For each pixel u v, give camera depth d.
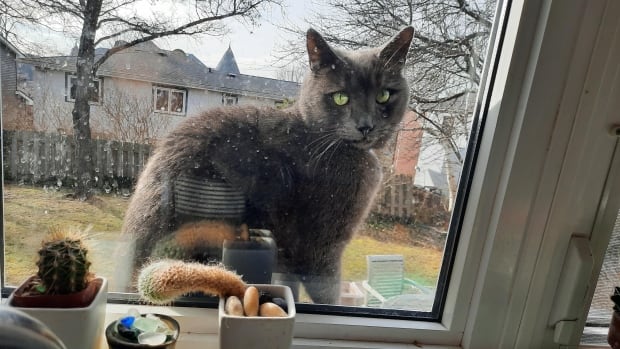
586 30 0.60
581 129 0.63
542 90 0.62
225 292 0.64
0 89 0.63
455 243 0.75
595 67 0.61
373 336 0.77
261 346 0.59
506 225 0.69
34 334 0.40
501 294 0.73
